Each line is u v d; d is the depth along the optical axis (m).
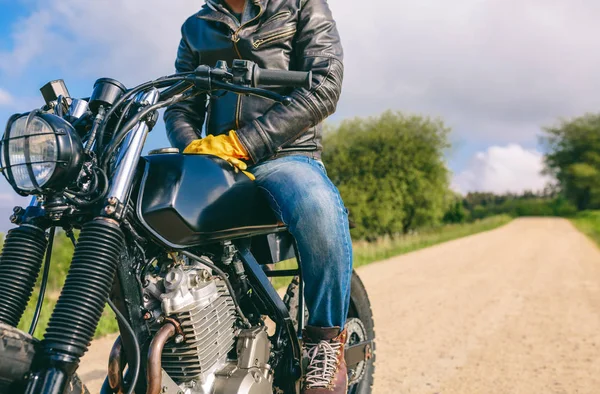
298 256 2.44
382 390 3.85
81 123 1.83
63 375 1.52
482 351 4.88
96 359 4.44
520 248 19.55
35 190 1.57
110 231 1.65
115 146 1.73
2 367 1.47
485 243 22.77
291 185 2.20
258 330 2.15
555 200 89.19
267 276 2.55
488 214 76.06
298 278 2.68
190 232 1.91
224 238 2.07
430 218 32.03
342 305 2.37
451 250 18.25
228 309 2.08
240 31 2.47
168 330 1.83
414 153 29.94
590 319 6.21
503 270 11.57
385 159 29.23
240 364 2.07
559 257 15.39
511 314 6.50
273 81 1.82
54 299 6.48
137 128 1.76
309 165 2.31
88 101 1.89
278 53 2.47
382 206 28.70
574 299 7.59
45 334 1.56
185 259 2.03
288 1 2.49
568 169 83.06
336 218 2.23
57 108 1.86
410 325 5.90
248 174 2.21
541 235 31.06
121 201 1.68
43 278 1.79
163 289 1.88
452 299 7.58
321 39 2.45
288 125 2.22
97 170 1.68
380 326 5.85
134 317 1.80
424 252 17.23
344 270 2.29
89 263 1.60
